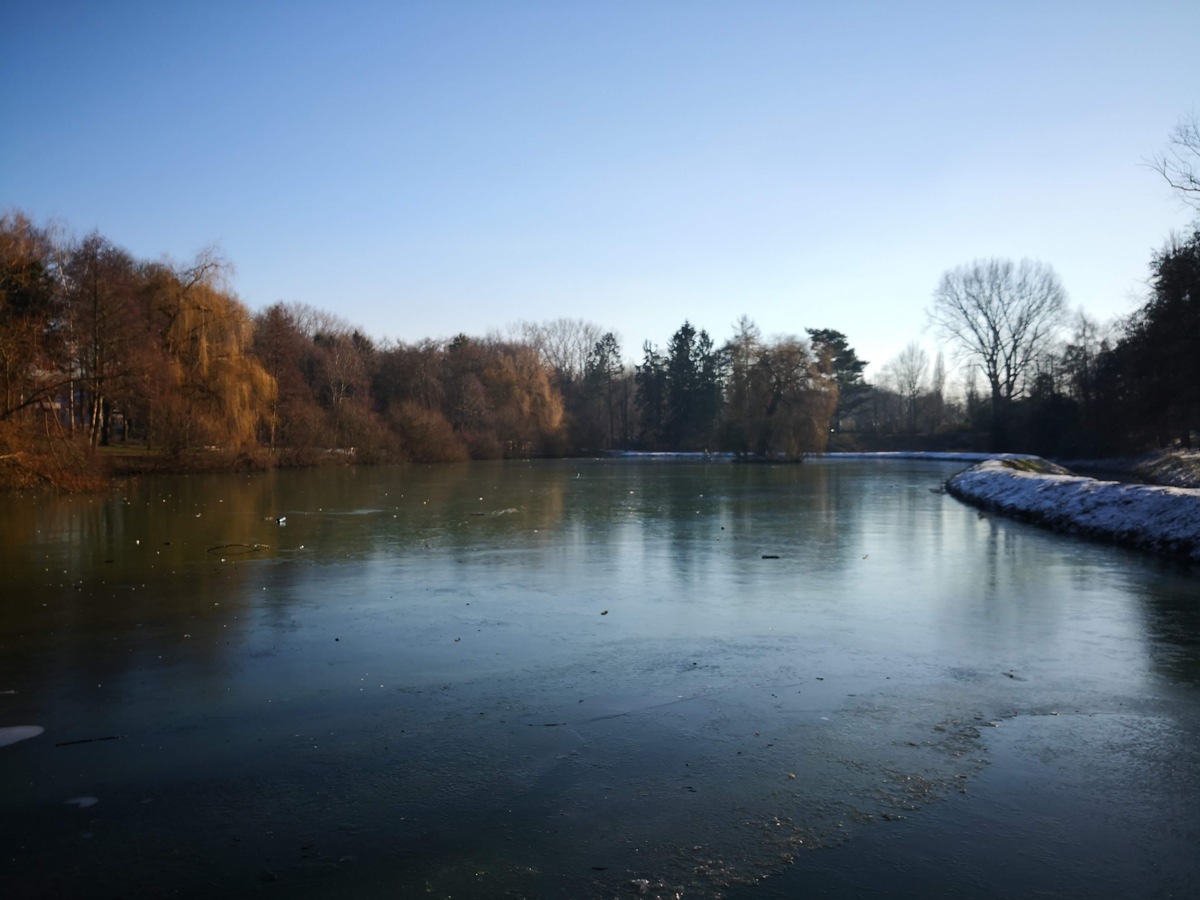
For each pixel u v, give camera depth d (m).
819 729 7.21
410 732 7.20
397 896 4.73
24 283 31.84
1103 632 10.45
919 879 4.86
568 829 5.48
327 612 11.81
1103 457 55.56
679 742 6.95
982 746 6.82
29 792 6.08
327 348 68.00
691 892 4.74
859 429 95.56
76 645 10.08
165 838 5.41
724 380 91.19
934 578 14.28
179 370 41.56
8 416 31.53
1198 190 26.39
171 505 28.09
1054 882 4.82
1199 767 6.39
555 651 9.73
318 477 43.84
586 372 101.81
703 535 20.28
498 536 20.08
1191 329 26.22
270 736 7.13
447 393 74.56
